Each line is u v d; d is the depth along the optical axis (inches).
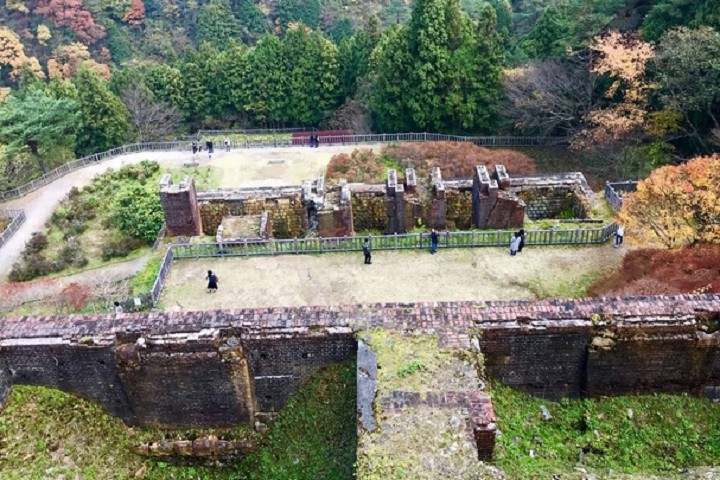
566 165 1803.6
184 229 1210.0
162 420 760.3
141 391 738.8
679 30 1512.1
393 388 633.6
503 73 1962.4
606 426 712.4
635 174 1524.4
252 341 715.4
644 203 1023.6
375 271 1061.8
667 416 718.5
